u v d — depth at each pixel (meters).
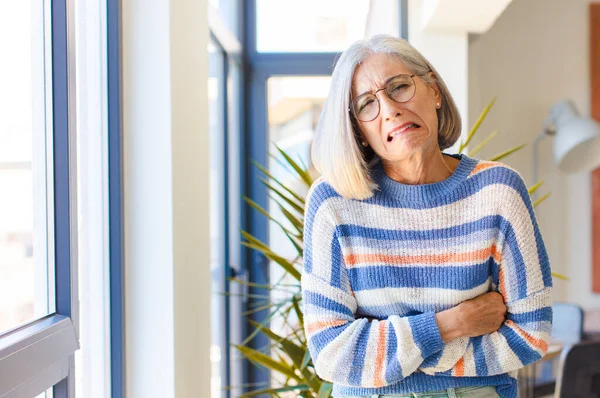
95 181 1.72
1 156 1.29
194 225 2.03
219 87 3.35
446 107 1.34
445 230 1.26
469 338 1.22
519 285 1.23
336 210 1.31
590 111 4.08
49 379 1.28
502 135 4.06
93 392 1.72
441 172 1.30
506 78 4.05
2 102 1.30
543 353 1.21
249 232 3.89
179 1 1.87
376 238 1.28
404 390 1.23
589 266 4.09
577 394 2.28
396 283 1.27
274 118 3.90
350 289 1.31
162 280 1.78
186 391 1.91
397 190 1.28
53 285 1.45
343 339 1.22
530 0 4.05
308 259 1.33
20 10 1.38
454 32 3.45
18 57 1.37
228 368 3.42
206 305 2.18
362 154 1.31
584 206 4.08
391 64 1.24
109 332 1.75
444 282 1.25
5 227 1.29
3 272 1.28
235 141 3.78
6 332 1.24
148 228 1.78
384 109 1.21
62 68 1.45
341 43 3.87
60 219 1.45
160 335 1.78
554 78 4.07
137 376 1.79
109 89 1.74
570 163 3.64
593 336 3.26
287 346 2.04
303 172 2.14
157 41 1.77
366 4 3.72
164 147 1.78
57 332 1.34
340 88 1.27
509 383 1.27
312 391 2.04
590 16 4.05
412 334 1.19
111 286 1.75
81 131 1.69
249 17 3.87
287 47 3.88
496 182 1.25
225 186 3.42
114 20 1.73
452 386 1.22
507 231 1.23
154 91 1.78
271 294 3.82
